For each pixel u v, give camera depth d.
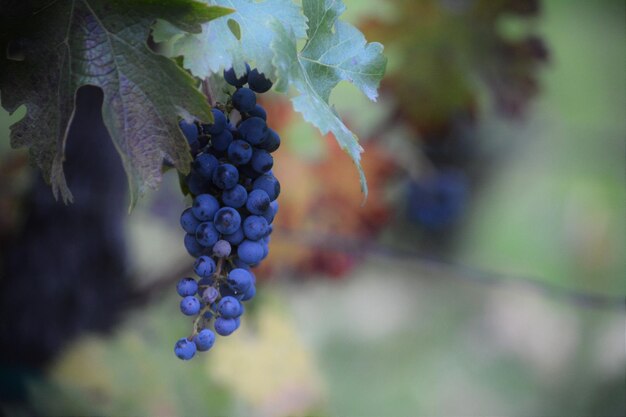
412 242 1.81
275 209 0.69
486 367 2.04
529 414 1.97
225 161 0.67
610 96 2.02
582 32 1.99
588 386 2.08
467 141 1.87
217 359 1.26
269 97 1.32
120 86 0.63
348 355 1.95
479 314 2.12
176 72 0.63
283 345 1.31
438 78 1.35
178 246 1.55
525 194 2.04
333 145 1.34
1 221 1.17
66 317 1.13
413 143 1.41
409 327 2.04
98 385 1.12
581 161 2.06
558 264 2.09
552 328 2.13
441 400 1.94
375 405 1.86
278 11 0.65
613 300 1.22
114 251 1.17
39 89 0.64
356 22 1.36
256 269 1.33
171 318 1.25
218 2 0.65
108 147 1.13
